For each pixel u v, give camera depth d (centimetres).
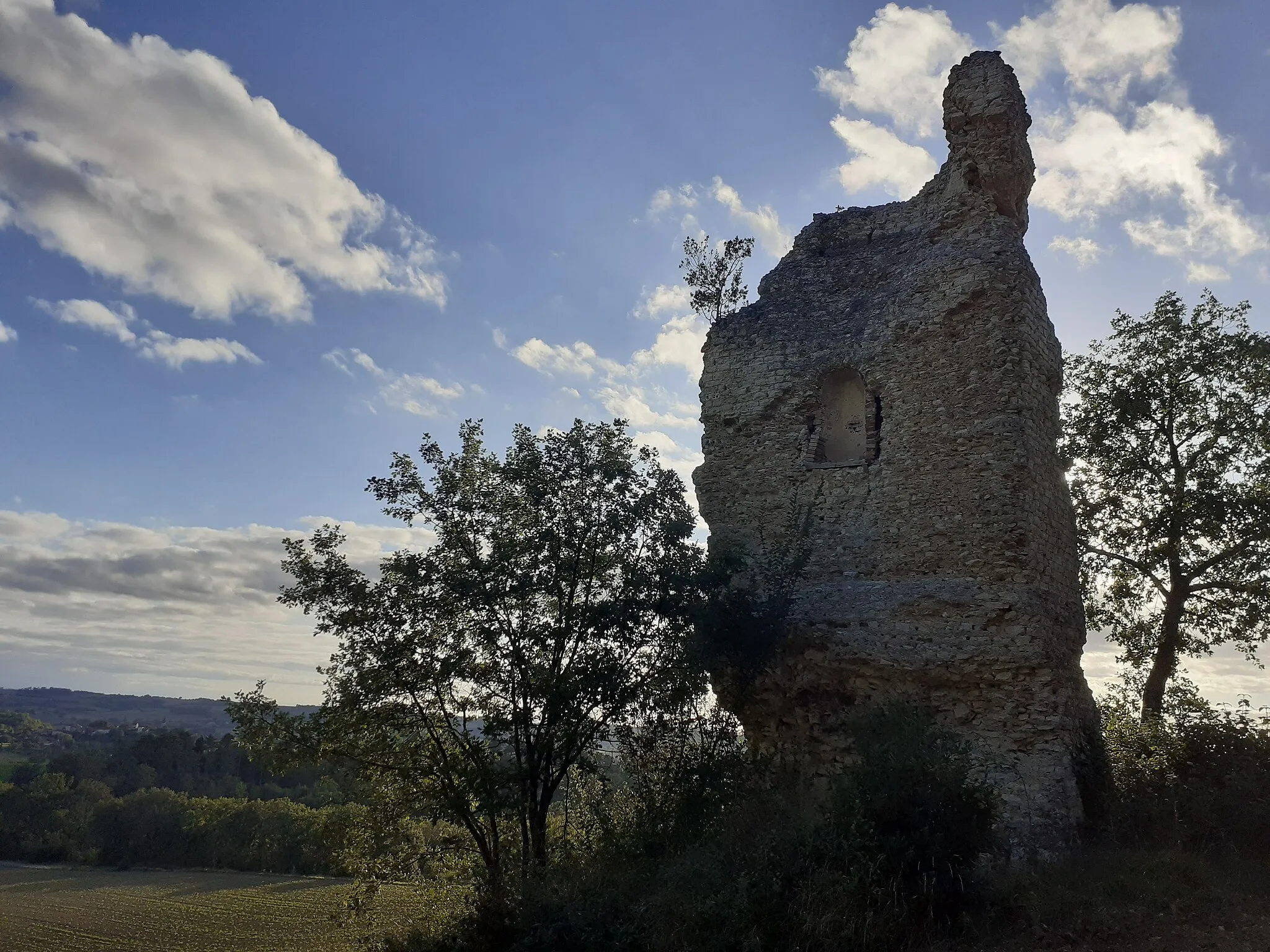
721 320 1795
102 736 15112
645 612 1409
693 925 940
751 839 1113
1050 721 1248
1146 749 1392
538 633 1401
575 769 1502
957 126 1606
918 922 878
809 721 1434
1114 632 2273
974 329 1459
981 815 954
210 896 3941
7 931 3136
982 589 1336
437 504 1482
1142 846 1160
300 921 3192
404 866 1474
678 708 1429
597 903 1086
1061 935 854
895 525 1460
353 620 1409
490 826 1492
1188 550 2067
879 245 1728
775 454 1636
